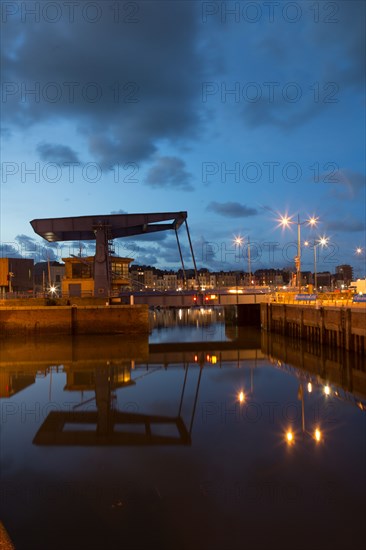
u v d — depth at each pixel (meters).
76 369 26.47
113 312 48.53
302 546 7.29
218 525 7.94
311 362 28.92
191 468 10.53
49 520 8.16
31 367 27.31
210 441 12.50
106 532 7.76
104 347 38.69
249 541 7.41
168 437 12.93
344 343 32.62
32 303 49.50
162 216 51.06
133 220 50.78
